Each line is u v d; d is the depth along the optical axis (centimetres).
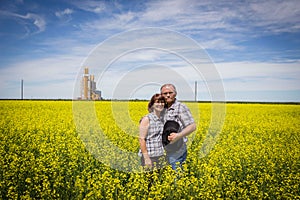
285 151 891
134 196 558
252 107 2302
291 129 1370
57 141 959
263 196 599
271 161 795
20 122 1334
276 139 1155
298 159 828
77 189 598
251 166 768
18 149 873
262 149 898
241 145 989
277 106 2425
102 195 584
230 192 594
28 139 1008
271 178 651
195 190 598
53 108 1984
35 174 644
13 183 613
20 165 724
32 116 1568
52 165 700
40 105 2184
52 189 611
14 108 1981
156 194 571
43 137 1104
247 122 1497
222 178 653
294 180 658
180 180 595
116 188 592
